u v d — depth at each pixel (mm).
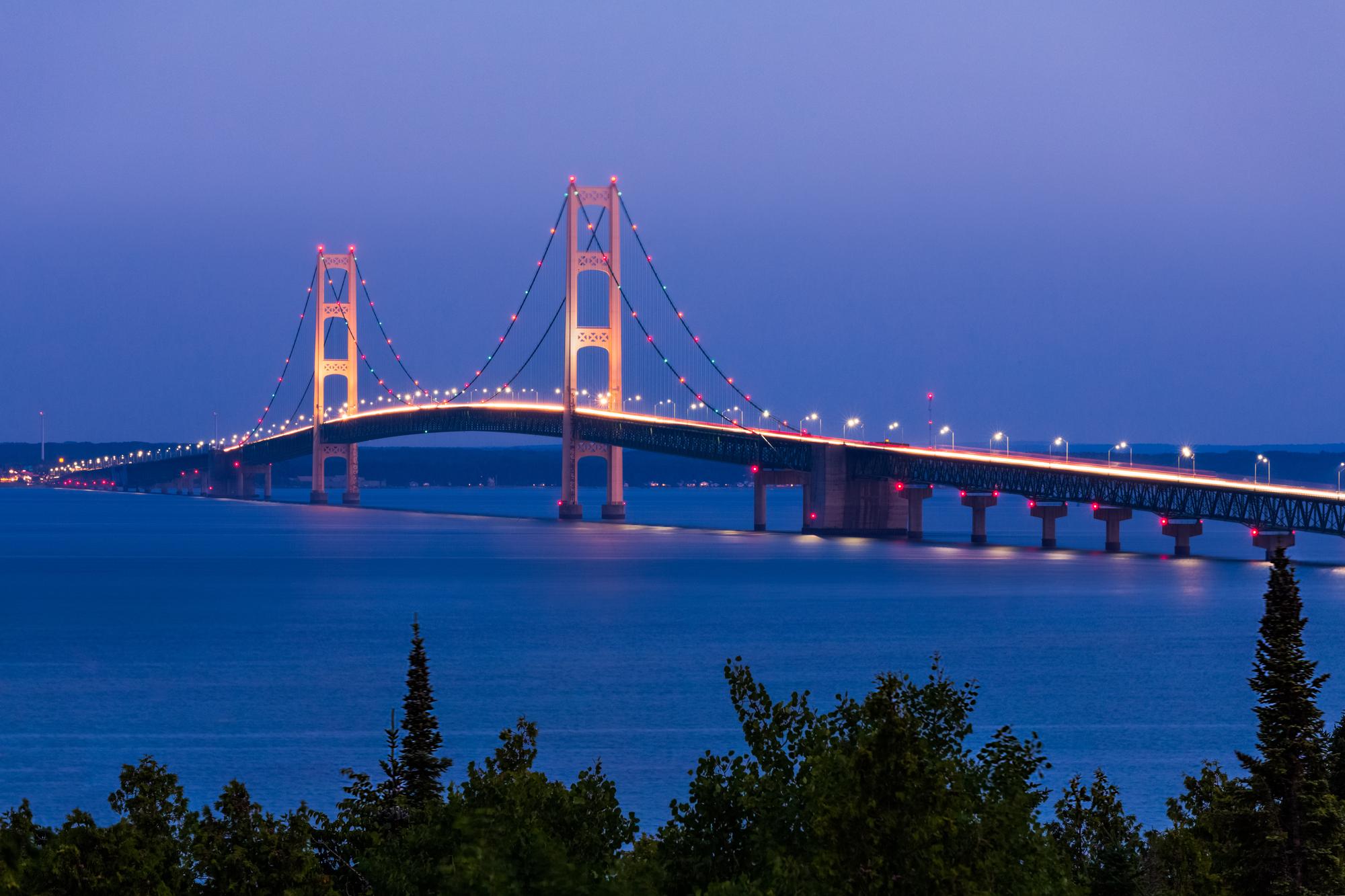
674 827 70438
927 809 60750
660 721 169625
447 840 72125
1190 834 79250
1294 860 79875
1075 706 179875
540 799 73938
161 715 176250
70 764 150750
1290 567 84500
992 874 61156
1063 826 83188
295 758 152750
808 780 65188
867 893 58750
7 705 183000
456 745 158500
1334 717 166625
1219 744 158500
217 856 71875
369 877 71188
